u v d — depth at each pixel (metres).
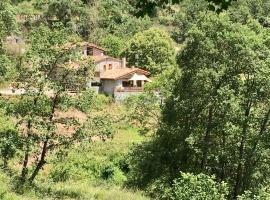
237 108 41.56
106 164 57.09
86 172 55.25
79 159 56.41
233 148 44.16
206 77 43.72
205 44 43.31
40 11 163.12
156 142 47.53
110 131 34.34
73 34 35.00
